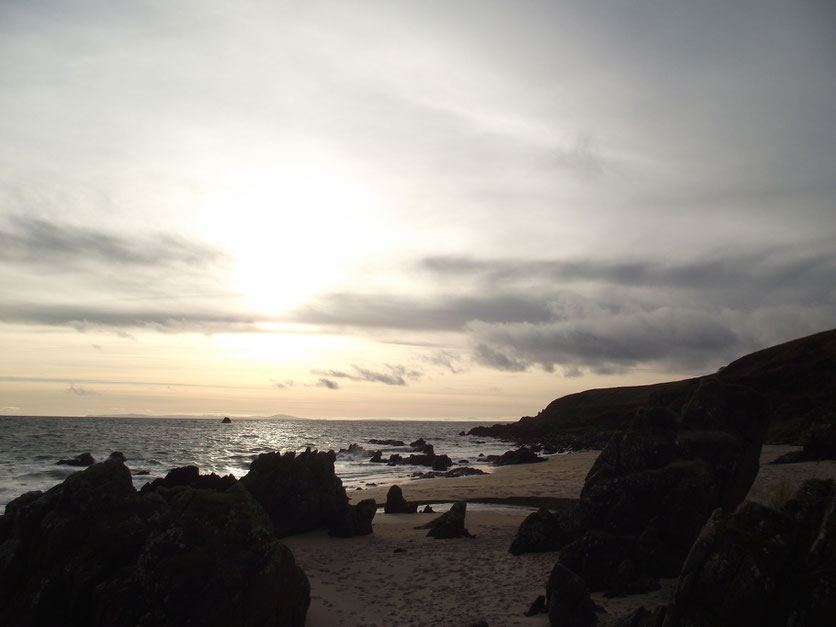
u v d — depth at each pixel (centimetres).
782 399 6322
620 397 13738
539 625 1164
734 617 762
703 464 1580
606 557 1388
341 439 13538
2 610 1088
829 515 819
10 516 1345
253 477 2559
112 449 8094
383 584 1572
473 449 10162
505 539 2180
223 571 1013
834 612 717
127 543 1123
